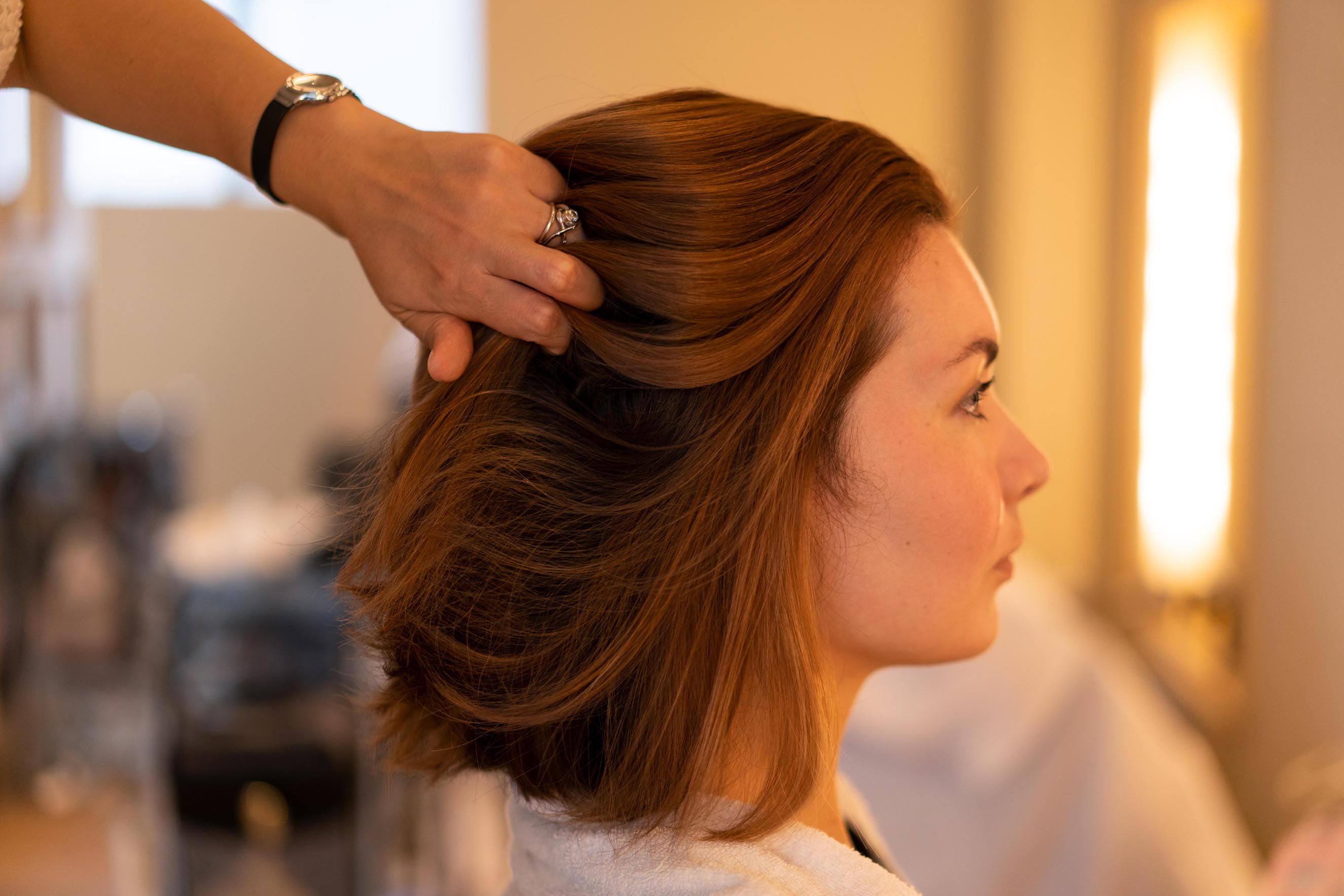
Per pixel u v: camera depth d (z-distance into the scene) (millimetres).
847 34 3045
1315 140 1799
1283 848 910
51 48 708
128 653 2727
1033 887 1634
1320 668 1802
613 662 583
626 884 577
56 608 2662
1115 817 1593
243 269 3533
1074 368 2906
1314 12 1790
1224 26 2248
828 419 601
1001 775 1626
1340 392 1735
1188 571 2439
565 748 615
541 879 618
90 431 2846
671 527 588
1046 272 2891
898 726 1646
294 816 1623
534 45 3014
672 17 3025
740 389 588
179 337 3516
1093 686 1653
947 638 643
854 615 638
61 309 3146
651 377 581
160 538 2754
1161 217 2611
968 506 630
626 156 604
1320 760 1723
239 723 1665
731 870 570
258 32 3436
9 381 2834
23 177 2789
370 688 798
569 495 606
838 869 588
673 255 576
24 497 2656
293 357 3568
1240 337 2182
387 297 648
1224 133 2244
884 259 608
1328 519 1778
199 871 1625
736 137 612
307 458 3582
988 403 688
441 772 695
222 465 3561
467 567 611
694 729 590
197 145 702
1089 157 2873
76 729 2623
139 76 698
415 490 618
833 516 619
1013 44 2857
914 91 3055
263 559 2316
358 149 651
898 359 616
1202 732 2248
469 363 628
